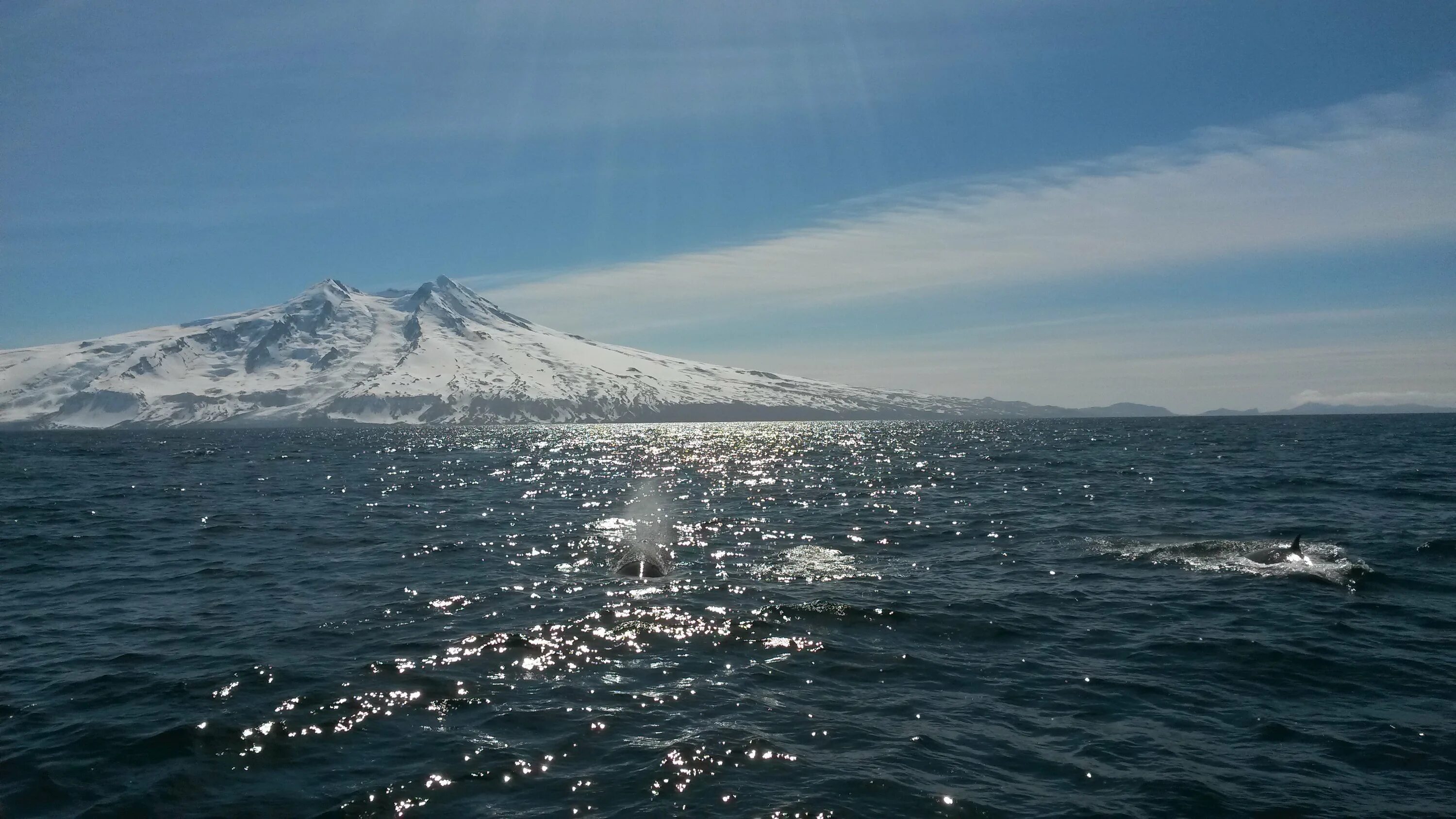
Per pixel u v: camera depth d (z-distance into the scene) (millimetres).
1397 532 31125
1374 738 13227
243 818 11055
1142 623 19719
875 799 11414
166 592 24297
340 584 25156
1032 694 15281
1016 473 64375
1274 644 17844
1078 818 10898
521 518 41250
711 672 16609
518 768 12406
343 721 14172
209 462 92062
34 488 59031
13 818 11062
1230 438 122438
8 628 20328
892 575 25797
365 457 102625
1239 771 12125
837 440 155625
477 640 18891
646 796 11539
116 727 13969
